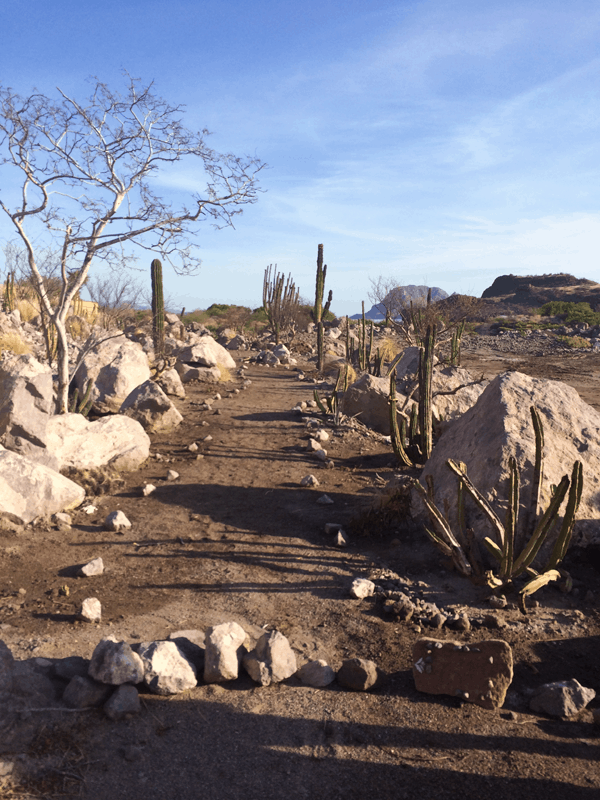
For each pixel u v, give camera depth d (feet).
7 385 27.48
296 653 15.15
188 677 13.29
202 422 42.98
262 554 21.71
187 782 10.52
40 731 11.38
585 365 96.43
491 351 119.03
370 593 18.57
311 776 10.77
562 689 12.92
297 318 118.32
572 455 22.61
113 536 23.22
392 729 12.16
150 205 35.22
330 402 47.14
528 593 17.44
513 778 10.80
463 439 25.35
